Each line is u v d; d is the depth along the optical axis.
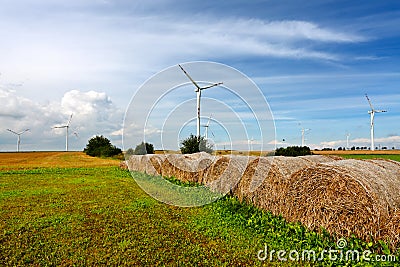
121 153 67.94
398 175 9.89
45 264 8.16
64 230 10.91
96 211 13.57
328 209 9.48
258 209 12.72
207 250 8.94
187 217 12.41
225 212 12.82
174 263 8.13
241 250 8.88
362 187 8.80
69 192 18.75
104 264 8.14
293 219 10.59
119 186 21.16
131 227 11.06
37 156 67.00
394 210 8.73
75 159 58.78
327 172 9.67
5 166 40.88
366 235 8.63
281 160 12.96
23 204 15.26
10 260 8.39
